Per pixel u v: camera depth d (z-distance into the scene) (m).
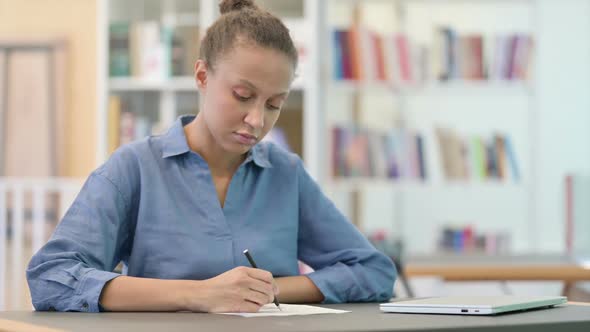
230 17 1.68
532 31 4.74
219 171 1.82
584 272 3.17
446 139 4.52
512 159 4.56
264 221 1.84
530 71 4.50
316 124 4.25
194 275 1.73
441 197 5.28
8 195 5.04
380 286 1.86
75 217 1.69
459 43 4.49
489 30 5.17
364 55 4.44
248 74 1.62
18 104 5.58
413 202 5.30
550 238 5.28
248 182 1.84
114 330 1.20
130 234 1.78
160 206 1.75
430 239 5.27
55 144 5.55
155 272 1.73
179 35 4.43
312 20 4.28
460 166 4.52
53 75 5.57
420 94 4.92
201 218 1.77
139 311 1.53
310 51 4.27
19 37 5.60
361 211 4.97
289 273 1.85
